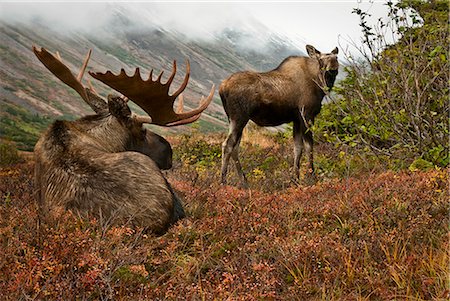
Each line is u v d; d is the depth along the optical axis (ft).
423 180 18.15
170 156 21.30
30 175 25.04
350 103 25.90
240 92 29.99
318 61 30.68
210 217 17.47
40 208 16.62
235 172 32.89
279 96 30.60
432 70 24.72
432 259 12.81
